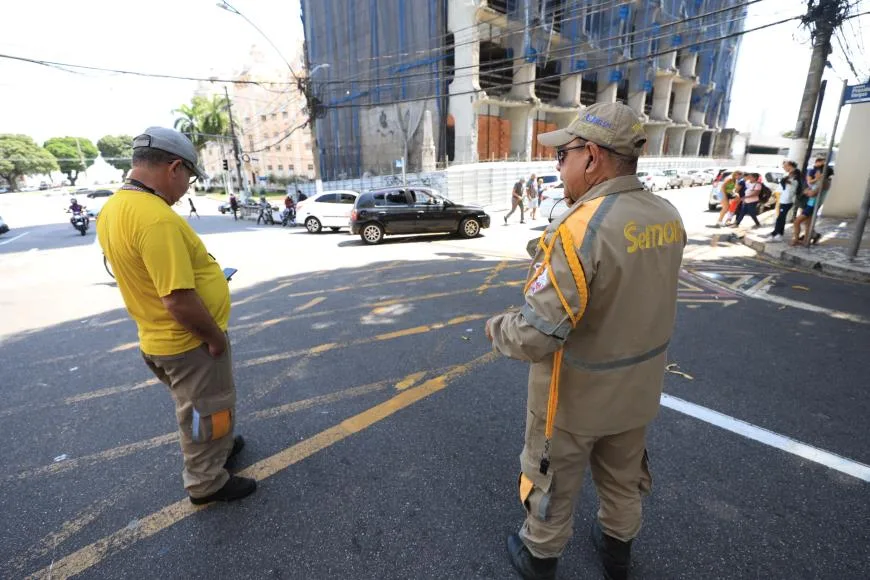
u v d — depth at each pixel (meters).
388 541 2.04
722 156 50.47
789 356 3.85
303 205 15.88
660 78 37.94
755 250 9.10
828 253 7.90
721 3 35.59
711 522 2.10
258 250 10.95
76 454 2.76
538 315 1.27
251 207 23.17
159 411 3.25
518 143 27.83
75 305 6.39
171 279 1.77
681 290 6.01
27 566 1.96
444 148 24.69
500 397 3.29
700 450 2.62
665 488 2.32
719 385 3.36
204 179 2.07
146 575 1.90
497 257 8.87
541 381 1.47
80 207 18.09
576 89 29.42
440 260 8.65
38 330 5.28
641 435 1.59
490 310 5.31
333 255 9.79
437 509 2.23
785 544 1.97
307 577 1.87
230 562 1.95
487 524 2.13
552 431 1.46
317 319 5.18
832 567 1.85
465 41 23.17
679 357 3.85
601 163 1.34
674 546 1.98
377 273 7.61
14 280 8.38
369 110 27.97
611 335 1.33
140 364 4.11
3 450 2.82
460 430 2.89
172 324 1.92
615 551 1.74
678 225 1.40
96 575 1.91
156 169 1.83
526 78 26.36
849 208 12.56
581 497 2.28
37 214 34.84
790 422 2.88
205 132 44.00
